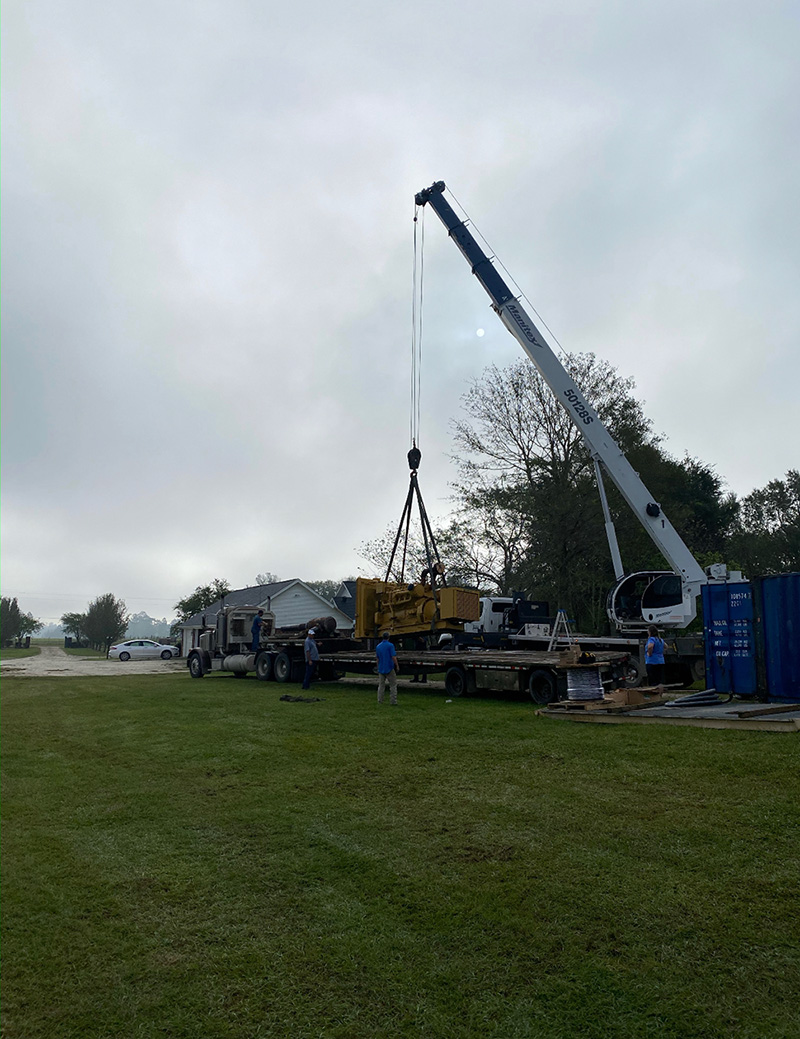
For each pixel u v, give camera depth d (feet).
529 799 23.53
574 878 17.26
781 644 38.24
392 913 16.10
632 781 24.86
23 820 23.89
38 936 15.65
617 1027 11.94
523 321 64.75
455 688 52.65
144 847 20.92
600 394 103.96
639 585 63.36
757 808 21.30
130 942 15.29
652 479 110.83
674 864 17.81
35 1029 12.38
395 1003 12.82
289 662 69.21
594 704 39.06
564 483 101.86
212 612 149.48
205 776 28.73
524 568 101.24
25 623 313.73
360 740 34.24
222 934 15.49
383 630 61.31
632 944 14.37
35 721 45.47
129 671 105.09
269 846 20.53
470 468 106.42
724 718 32.19
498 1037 11.82
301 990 13.30
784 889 16.16
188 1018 12.57
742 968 13.37
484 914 15.74
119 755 33.45
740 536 139.54
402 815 22.70
